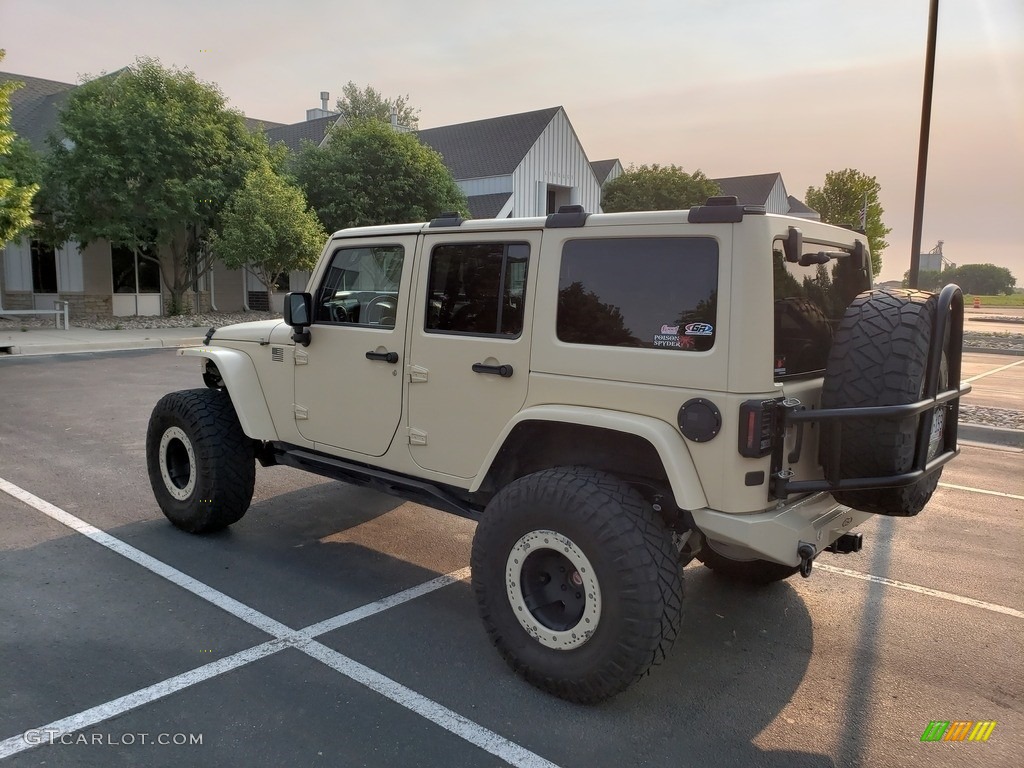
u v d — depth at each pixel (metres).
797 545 3.01
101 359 14.26
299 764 2.69
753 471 2.90
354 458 4.25
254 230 18.92
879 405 2.86
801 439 3.13
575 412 3.18
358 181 23.56
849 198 33.81
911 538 5.36
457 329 3.71
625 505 2.97
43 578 4.25
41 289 21.47
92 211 19.00
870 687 3.34
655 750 2.84
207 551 4.75
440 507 3.90
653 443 2.96
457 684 3.27
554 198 34.75
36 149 21.53
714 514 2.92
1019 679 3.43
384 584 4.33
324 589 4.23
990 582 4.56
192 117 19.59
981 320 33.75
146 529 5.11
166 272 23.64
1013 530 5.54
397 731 2.91
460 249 3.69
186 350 5.14
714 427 2.88
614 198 32.69
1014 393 11.91
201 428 4.75
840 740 2.94
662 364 3.01
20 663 3.32
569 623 3.12
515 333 3.50
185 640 3.59
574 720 3.02
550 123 32.41
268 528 5.23
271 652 3.50
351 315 4.23
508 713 3.06
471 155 33.06
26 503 5.60
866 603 4.25
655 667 3.48
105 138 18.58
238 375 4.73
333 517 5.51
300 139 31.28
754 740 2.93
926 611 4.15
